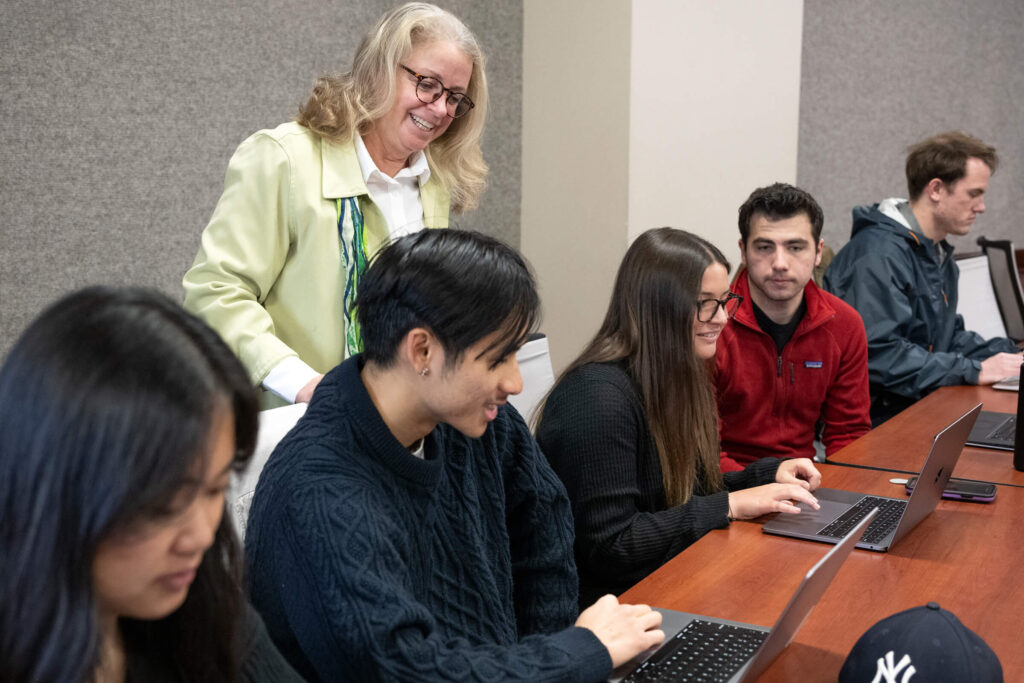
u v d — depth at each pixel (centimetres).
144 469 53
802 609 100
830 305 216
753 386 212
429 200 180
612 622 100
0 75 202
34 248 211
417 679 85
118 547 55
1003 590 123
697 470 162
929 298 273
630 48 287
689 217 312
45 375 54
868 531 142
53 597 53
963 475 176
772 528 143
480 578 108
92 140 217
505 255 95
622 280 156
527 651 94
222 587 71
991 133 477
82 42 213
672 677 98
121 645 69
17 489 53
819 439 244
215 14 236
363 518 89
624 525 144
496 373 94
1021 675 101
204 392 56
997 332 332
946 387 255
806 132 409
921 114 447
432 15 163
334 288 162
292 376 150
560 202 310
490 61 302
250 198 158
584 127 300
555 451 149
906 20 431
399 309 93
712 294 152
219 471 58
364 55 163
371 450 95
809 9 397
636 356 153
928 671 87
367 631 84
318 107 162
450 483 108
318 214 160
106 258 223
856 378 220
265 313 158
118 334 55
